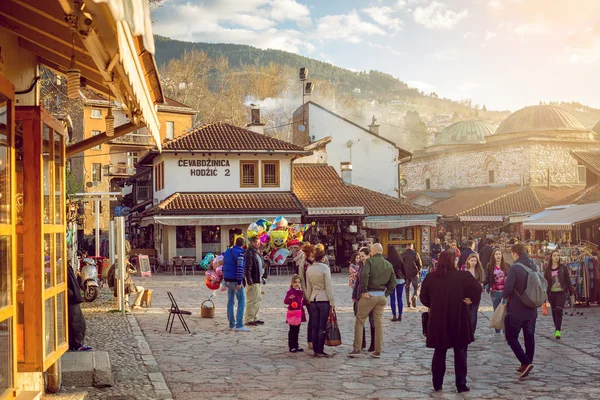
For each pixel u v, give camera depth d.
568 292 13.94
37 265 6.27
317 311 11.83
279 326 15.93
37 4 5.14
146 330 15.16
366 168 53.16
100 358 9.84
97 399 8.38
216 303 21.38
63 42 6.04
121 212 53.91
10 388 5.49
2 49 6.42
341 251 40.53
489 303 21.33
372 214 40.72
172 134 66.56
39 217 6.30
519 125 74.50
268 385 9.45
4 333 5.34
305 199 41.16
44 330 6.36
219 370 10.56
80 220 22.44
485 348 12.77
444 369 9.09
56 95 24.84
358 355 11.80
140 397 8.52
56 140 7.22
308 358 11.67
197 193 39.00
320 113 53.72
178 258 35.78
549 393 8.88
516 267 10.09
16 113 6.30
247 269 15.80
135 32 3.21
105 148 64.50
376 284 11.76
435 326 8.99
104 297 22.42
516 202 58.34
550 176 68.75
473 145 74.62
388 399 8.62
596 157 45.69
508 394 8.84
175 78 79.44
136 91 4.63
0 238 5.27
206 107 80.38
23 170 6.29
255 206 38.00
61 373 8.88
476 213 56.62
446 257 9.15
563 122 73.44
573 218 30.17
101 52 4.20
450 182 78.19
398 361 11.35
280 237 22.50
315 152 51.09
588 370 10.48
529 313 10.02
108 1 2.72
